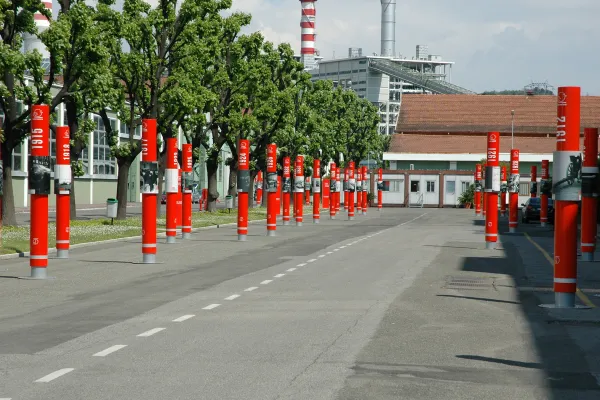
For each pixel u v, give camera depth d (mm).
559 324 21000
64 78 59438
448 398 12781
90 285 29406
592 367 15422
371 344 17594
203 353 16406
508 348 17422
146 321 20797
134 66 69812
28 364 15242
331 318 21438
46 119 31547
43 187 31797
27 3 55844
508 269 37219
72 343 17547
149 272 34281
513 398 12883
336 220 102000
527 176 189625
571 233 24500
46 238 31891
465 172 188125
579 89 24547
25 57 54656
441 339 18406
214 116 92438
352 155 177625
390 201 190500
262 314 22125
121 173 73000
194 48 72875
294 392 13016
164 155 81562
